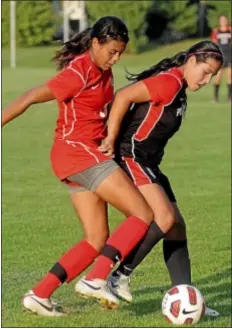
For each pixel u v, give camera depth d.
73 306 18.11
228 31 68.56
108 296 16.20
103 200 16.80
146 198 16.66
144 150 16.98
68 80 16.11
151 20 133.38
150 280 20.64
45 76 94.19
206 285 20.50
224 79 93.06
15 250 23.70
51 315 16.97
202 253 23.67
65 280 16.81
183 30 134.25
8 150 43.22
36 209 29.47
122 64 120.44
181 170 38.03
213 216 28.78
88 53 16.34
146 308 18.02
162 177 17.55
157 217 16.58
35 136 48.56
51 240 25.02
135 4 125.94
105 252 16.28
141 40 127.12
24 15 136.62
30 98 16.19
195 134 49.78
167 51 129.62
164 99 16.55
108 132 16.50
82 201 16.78
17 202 30.67
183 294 16.78
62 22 140.12
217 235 26.02
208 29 139.25
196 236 25.81
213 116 58.81
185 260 17.80
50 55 127.12
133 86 16.52
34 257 22.97
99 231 16.88
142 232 16.34
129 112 16.89
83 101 16.38
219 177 36.44
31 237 25.33
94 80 16.28
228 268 22.14
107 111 16.77
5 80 88.00
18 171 37.25
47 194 32.25
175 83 16.56
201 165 39.38
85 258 16.84
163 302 16.95
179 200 31.47
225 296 19.53
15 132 50.25
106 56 16.16
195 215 28.92
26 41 138.00
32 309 16.80
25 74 98.12
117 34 16.02
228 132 50.88
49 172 37.12
